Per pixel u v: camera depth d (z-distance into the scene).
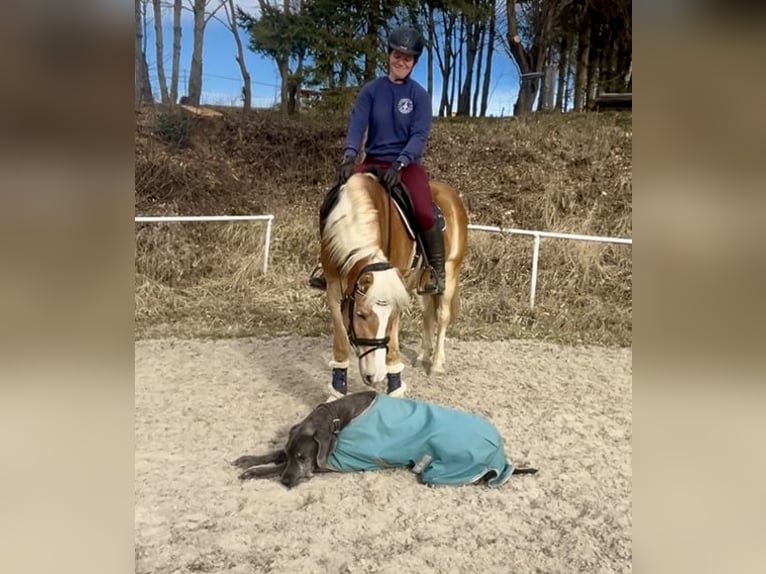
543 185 9.28
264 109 11.20
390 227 3.75
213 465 3.37
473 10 12.04
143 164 9.02
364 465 3.19
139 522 2.78
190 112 10.27
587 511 2.99
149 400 4.36
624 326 6.89
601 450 3.68
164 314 6.88
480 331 6.52
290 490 3.07
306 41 10.84
